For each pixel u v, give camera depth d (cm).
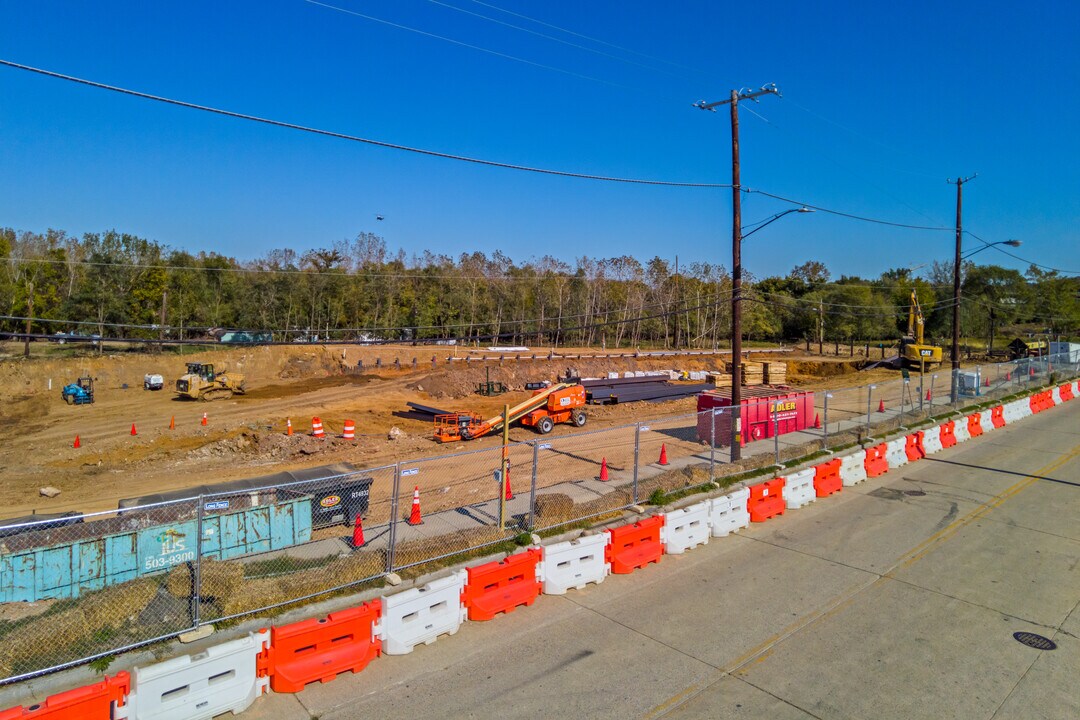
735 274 1816
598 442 2502
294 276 7100
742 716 695
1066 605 990
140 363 4641
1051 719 695
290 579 945
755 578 1100
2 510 1688
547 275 9088
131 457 2408
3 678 683
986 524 1400
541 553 1027
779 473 1722
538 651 846
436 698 734
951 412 2742
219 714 695
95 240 7544
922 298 9081
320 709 712
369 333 7188
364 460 2278
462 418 2683
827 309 9025
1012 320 9006
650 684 761
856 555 1212
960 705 720
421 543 1100
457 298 7844
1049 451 2173
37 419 3228
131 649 773
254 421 3072
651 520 1189
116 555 1027
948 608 978
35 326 5794
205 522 1105
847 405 3272
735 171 1783
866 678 776
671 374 5056
